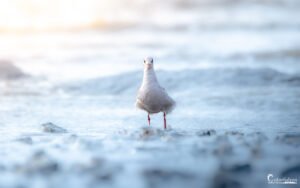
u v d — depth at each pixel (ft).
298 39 122.62
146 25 157.89
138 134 30.83
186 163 22.68
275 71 61.05
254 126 37.06
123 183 19.49
